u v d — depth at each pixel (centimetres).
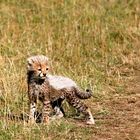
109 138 1111
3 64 1457
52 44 1681
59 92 1188
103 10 1977
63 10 1956
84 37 1758
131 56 1686
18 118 1201
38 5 2008
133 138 1109
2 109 1261
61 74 1460
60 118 1216
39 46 1658
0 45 1625
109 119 1224
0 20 1852
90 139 1105
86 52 1677
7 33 1742
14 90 1329
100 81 1468
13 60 1510
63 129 1142
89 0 2064
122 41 1773
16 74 1398
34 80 1172
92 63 1596
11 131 1125
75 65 1550
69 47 1662
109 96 1378
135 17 1925
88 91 1205
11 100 1295
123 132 1141
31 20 1878
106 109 1284
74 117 1231
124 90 1426
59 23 1850
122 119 1220
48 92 1175
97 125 1182
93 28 1817
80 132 1138
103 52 1678
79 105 1198
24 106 1280
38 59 1171
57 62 1548
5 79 1359
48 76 1188
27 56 1566
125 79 1513
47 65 1173
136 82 1493
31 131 1123
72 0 2027
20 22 1861
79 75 1491
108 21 1888
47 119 1172
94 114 1261
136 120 1212
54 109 1230
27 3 2028
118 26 1848
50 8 1980
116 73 1549
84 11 1933
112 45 1730
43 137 1094
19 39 1700
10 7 1991
